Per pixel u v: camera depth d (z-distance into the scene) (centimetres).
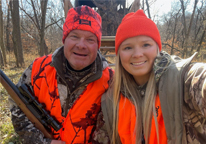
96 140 129
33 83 142
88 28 124
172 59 108
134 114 116
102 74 143
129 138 116
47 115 135
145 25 108
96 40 133
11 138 248
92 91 134
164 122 97
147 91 112
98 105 138
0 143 239
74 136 136
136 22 109
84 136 138
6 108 349
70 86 133
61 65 132
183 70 93
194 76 84
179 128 91
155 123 103
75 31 124
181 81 91
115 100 123
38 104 136
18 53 1016
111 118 124
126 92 123
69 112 133
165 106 97
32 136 137
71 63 126
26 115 139
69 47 124
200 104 78
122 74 126
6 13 1798
